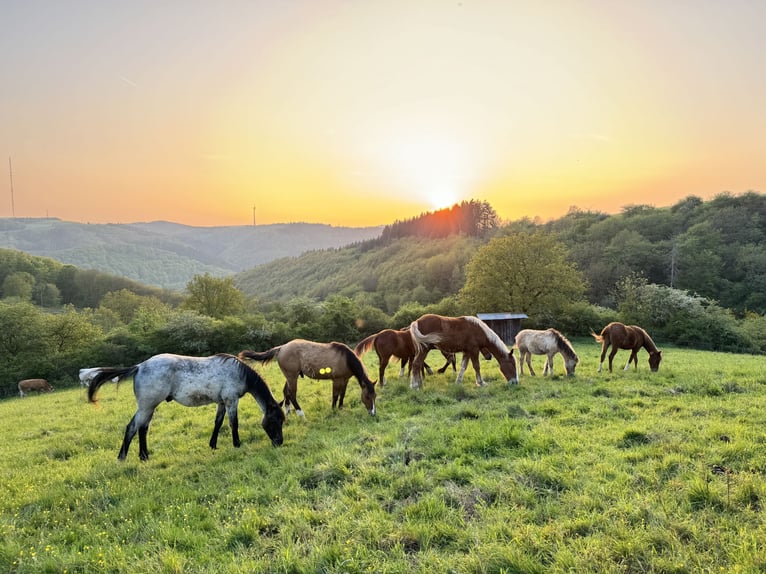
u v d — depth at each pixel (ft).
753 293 152.97
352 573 11.92
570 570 11.25
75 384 89.20
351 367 30.14
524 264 118.73
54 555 13.75
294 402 30.37
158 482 19.72
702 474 16.58
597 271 185.98
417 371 37.29
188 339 101.71
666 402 28.58
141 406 23.30
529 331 42.73
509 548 12.22
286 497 17.06
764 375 37.14
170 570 12.34
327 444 23.15
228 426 29.55
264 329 108.68
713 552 11.94
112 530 15.42
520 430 22.49
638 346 44.19
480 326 36.65
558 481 16.83
